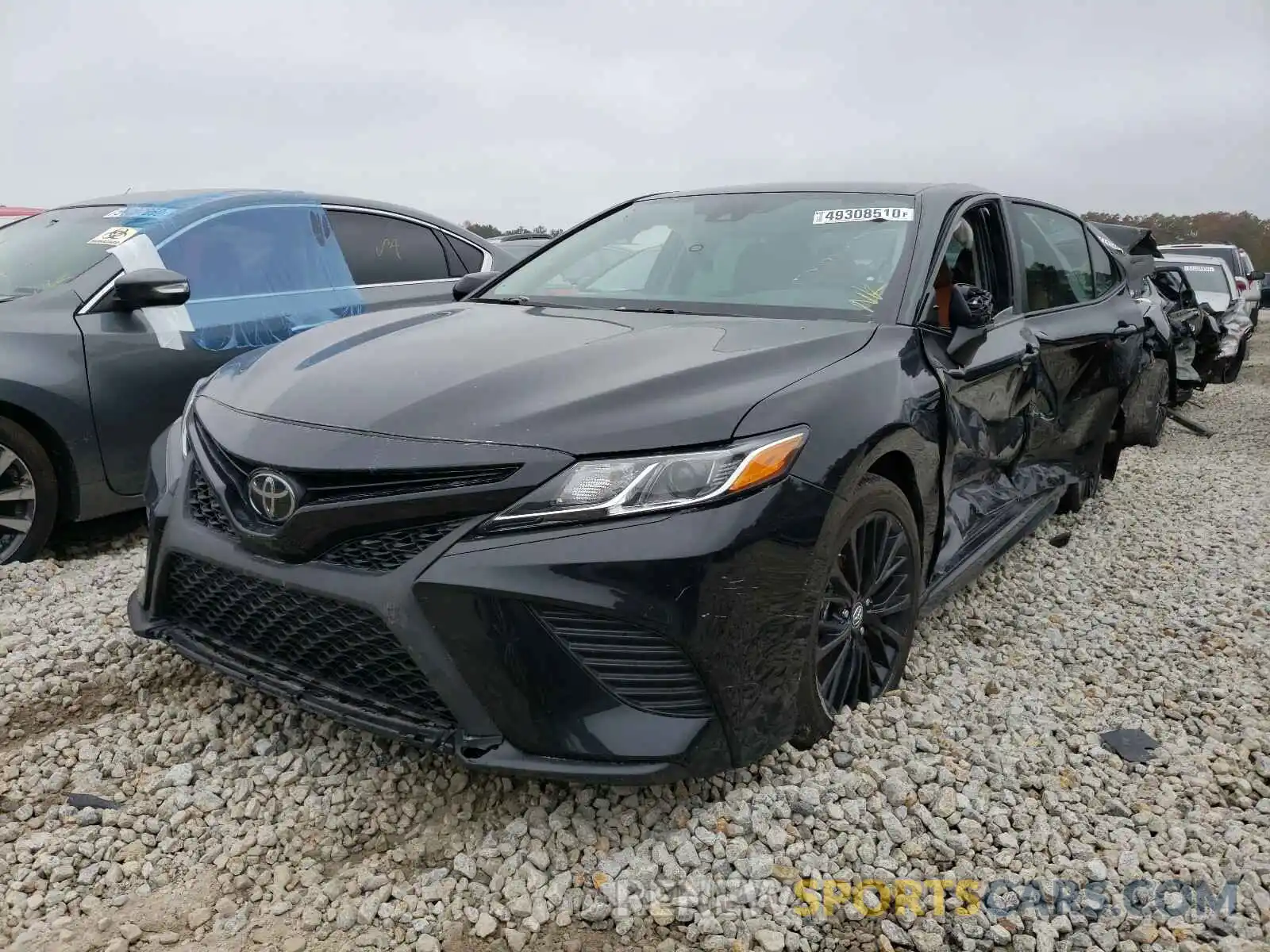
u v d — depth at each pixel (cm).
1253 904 227
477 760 217
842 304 315
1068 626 395
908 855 239
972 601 415
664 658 218
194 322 448
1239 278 1673
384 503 219
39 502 400
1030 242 436
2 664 310
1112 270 560
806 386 252
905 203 354
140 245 446
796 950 209
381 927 211
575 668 215
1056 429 444
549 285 363
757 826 240
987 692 329
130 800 251
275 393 255
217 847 233
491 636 213
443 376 245
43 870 222
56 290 418
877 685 298
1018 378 380
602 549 212
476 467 216
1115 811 262
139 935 205
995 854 241
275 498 229
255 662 250
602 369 247
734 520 221
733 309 319
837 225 349
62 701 294
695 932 212
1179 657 368
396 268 564
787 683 239
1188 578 459
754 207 371
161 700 296
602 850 233
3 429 388
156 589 269
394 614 217
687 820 242
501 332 286
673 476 218
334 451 225
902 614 300
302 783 259
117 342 419
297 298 499
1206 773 282
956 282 348
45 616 346
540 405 228
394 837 240
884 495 273
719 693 222
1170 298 1001
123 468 425
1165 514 580
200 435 265
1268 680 350
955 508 356
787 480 233
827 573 246
